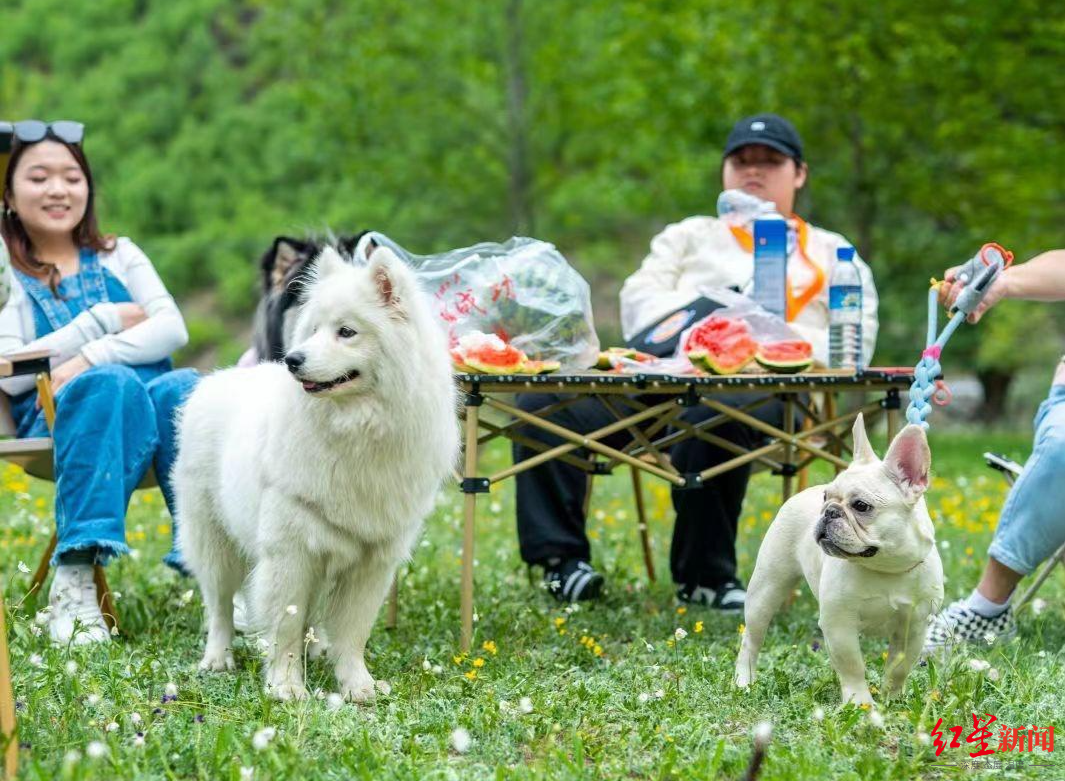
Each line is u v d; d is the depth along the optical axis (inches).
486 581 261.3
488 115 1024.9
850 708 155.9
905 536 150.1
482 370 198.7
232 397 191.3
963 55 687.1
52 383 219.3
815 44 713.6
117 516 205.9
